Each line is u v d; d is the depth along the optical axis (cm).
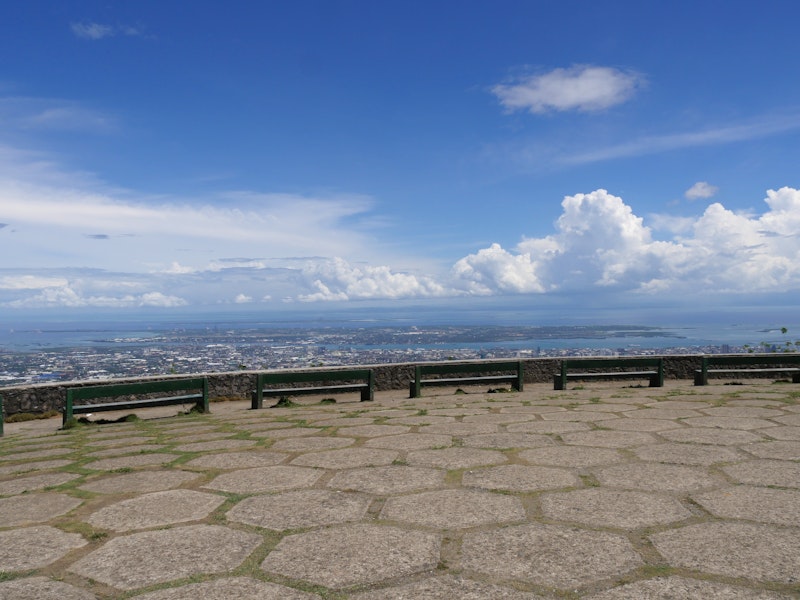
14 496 431
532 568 273
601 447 541
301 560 289
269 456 548
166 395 1091
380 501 387
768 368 1204
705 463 470
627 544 300
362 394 1062
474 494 397
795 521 329
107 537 331
